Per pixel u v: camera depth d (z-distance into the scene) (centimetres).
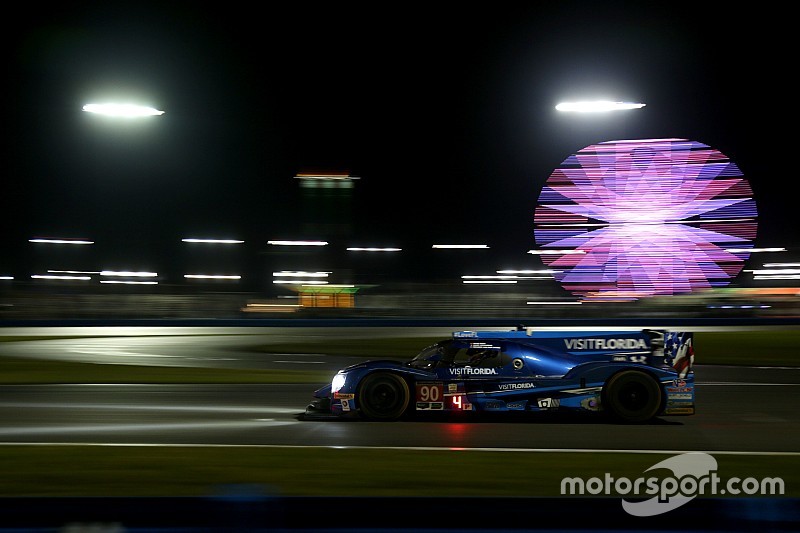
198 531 525
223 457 1030
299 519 536
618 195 6962
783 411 1506
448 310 6519
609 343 1362
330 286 6662
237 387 1927
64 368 2452
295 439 1189
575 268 6900
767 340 3881
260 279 7638
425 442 1160
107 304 6412
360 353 3084
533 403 1336
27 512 538
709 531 521
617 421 1353
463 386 1344
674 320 5538
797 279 6700
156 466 976
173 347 3469
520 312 6438
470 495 842
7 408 1555
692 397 1327
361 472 945
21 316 6125
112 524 534
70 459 1017
